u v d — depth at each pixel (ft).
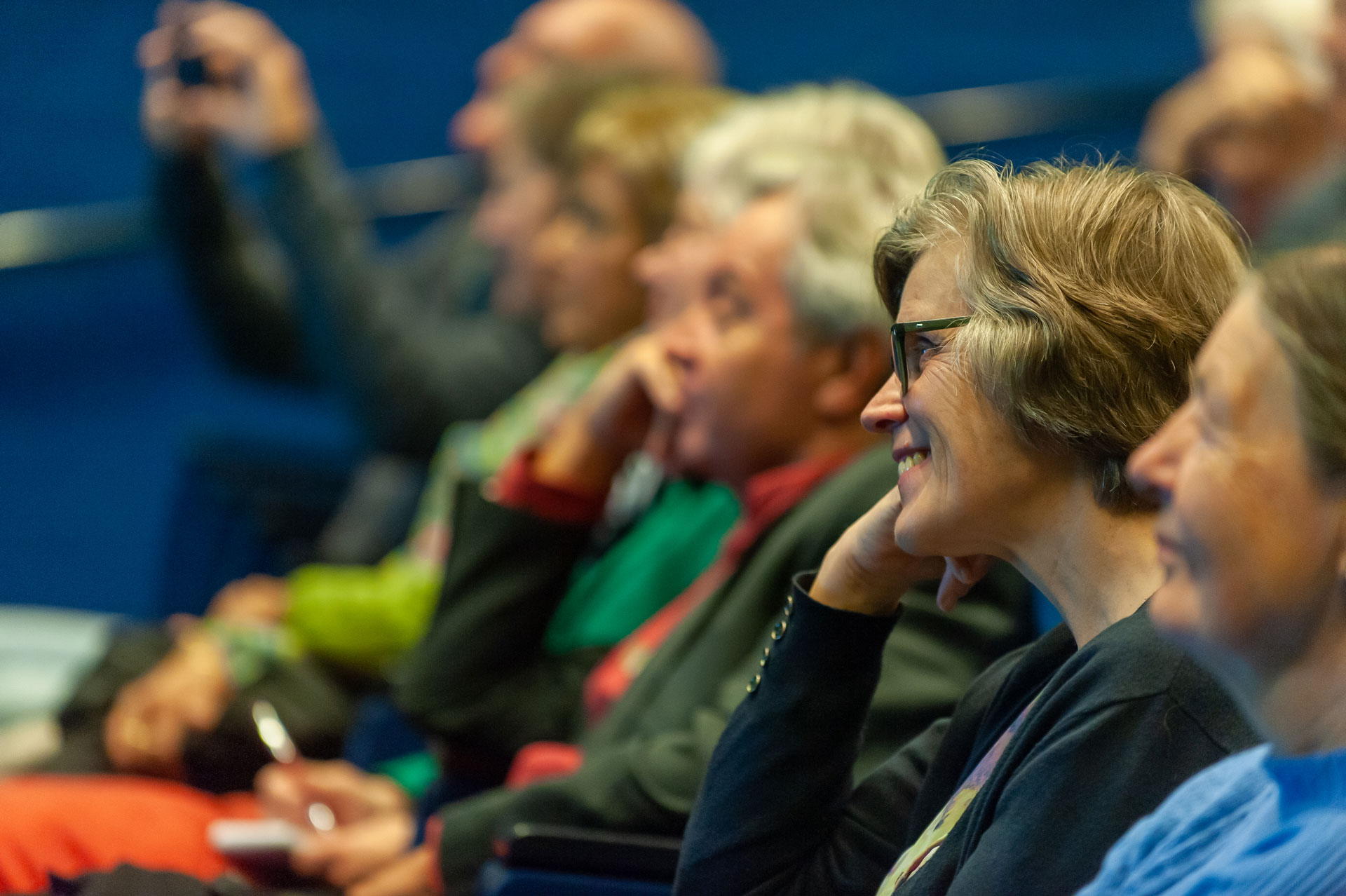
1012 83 39.55
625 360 17.40
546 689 18.04
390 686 21.85
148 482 38.99
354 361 27.78
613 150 22.25
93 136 42.24
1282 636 5.85
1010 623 13.67
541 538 17.72
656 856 12.45
